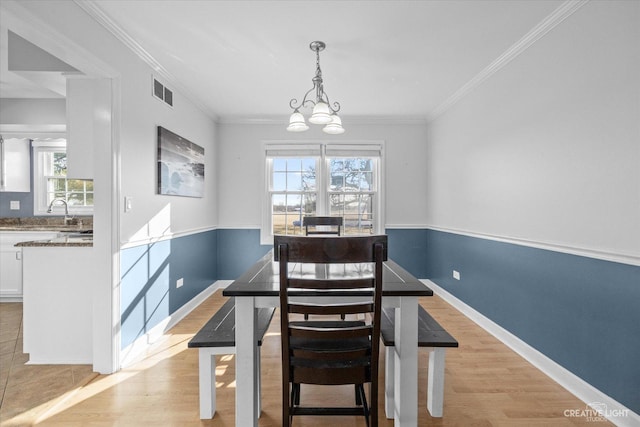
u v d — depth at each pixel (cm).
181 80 298
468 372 211
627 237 155
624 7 156
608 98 165
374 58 257
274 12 196
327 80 301
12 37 215
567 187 192
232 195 429
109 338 210
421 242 432
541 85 214
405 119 423
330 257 119
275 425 163
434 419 166
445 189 372
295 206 436
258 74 286
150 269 258
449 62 264
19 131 357
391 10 195
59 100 346
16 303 352
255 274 171
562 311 196
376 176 437
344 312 124
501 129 261
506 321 254
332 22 207
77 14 177
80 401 181
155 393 189
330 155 427
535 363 219
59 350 222
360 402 174
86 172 224
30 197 404
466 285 322
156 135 268
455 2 188
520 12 196
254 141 428
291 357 132
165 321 283
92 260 218
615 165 162
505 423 163
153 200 262
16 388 193
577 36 184
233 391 192
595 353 173
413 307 144
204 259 383
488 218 281
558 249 198
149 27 211
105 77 208
